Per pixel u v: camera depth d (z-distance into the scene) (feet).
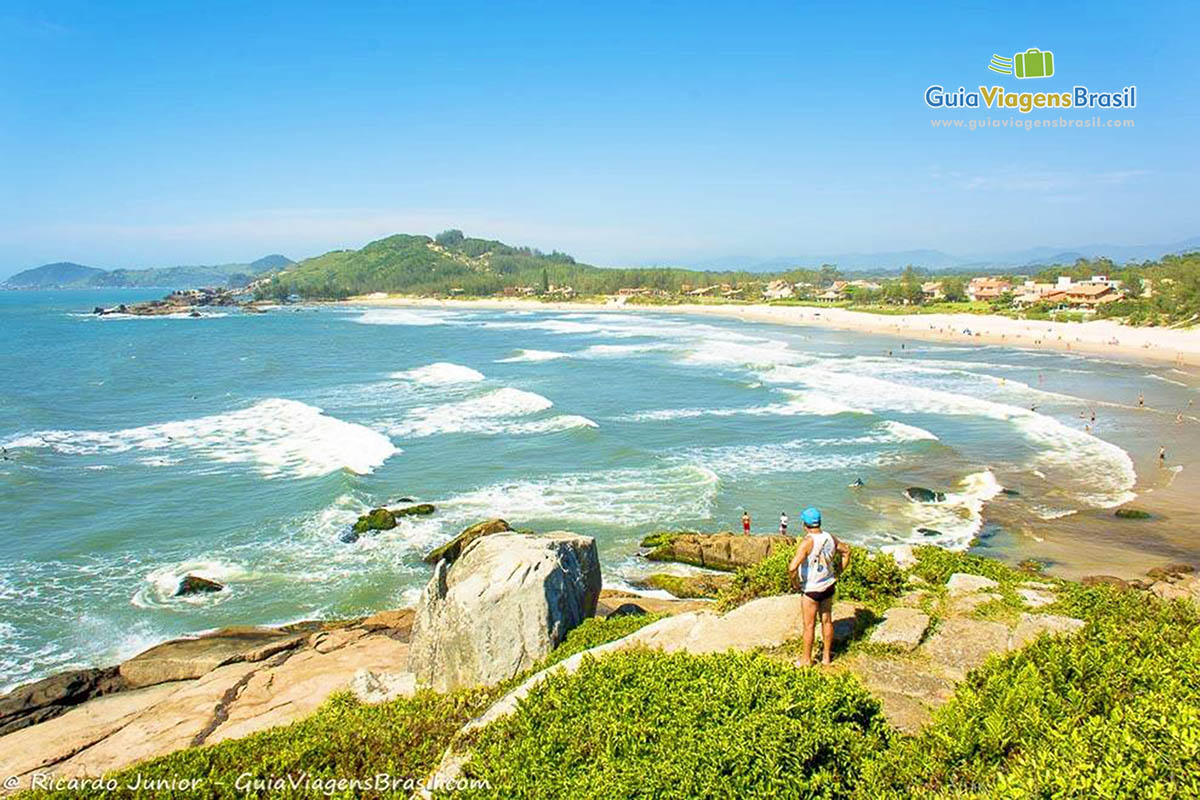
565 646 37.52
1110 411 164.76
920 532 94.58
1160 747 17.98
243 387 199.41
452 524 95.76
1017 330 345.31
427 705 35.04
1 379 211.00
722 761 20.68
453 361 263.90
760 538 86.22
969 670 27.22
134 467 118.42
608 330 417.08
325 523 95.14
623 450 129.90
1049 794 17.26
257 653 58.34
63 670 62.18
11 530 91.40
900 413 165.89
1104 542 90.79
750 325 442.09
